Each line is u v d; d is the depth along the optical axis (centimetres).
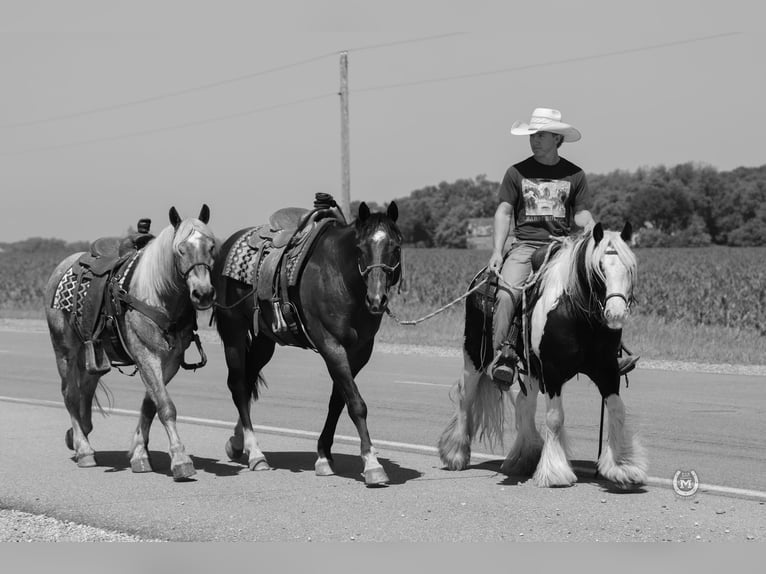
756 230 10169
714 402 1411
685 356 2069
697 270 3912
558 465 863
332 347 894
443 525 735
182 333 937
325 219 946
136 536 715
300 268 919
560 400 861
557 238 887
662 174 10894
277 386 1620
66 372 1013
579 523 736
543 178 919
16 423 1258
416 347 2345
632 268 779
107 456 1041
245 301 998
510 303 883
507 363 877
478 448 1080
